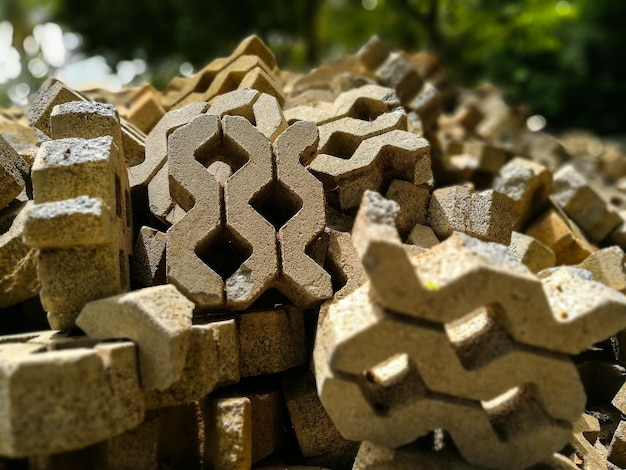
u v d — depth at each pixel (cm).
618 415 119
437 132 222
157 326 78
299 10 391
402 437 81
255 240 97
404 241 123
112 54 369
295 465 98
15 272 102
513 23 343
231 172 111
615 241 174
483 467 83
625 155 315
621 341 122
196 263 95
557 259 160
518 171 160
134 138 124
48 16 353
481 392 79
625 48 376
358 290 87
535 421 82
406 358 88
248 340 98
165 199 113
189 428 93
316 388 99
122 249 97
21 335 90
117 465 83
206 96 151
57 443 69
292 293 101
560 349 79
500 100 267
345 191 118
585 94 377
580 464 99
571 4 363
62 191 91
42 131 128
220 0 364
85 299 88
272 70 171
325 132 126
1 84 338
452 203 120
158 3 354
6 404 66
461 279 73
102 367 72
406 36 400
